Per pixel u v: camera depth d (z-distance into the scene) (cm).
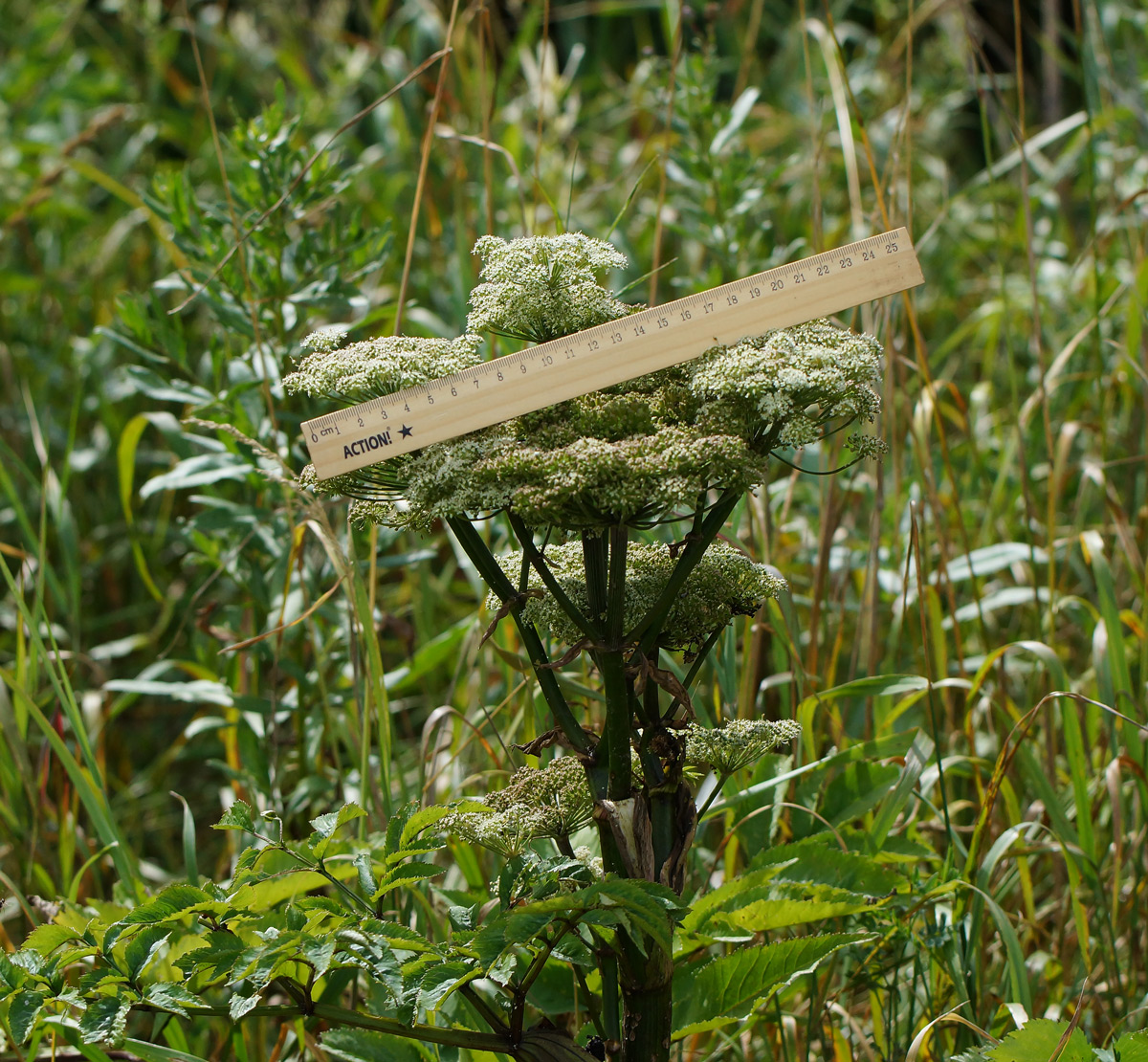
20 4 650
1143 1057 162
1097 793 275
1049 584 294
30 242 504
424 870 164
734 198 338
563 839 167
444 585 379
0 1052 201
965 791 314
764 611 284
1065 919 264
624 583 147
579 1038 195
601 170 540
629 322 154
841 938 181
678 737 158
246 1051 236
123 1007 150
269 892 205
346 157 525
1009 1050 167
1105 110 420
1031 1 654
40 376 474
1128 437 363
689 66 339
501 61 593
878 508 273
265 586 296
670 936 146
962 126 660
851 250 155
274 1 673
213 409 281
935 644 284
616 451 137
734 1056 245
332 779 296
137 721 446
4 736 303
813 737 264
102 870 323
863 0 686
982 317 438
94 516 468
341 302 280
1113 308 398
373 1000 204
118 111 439
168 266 507
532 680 248
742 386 142
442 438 150
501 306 158
